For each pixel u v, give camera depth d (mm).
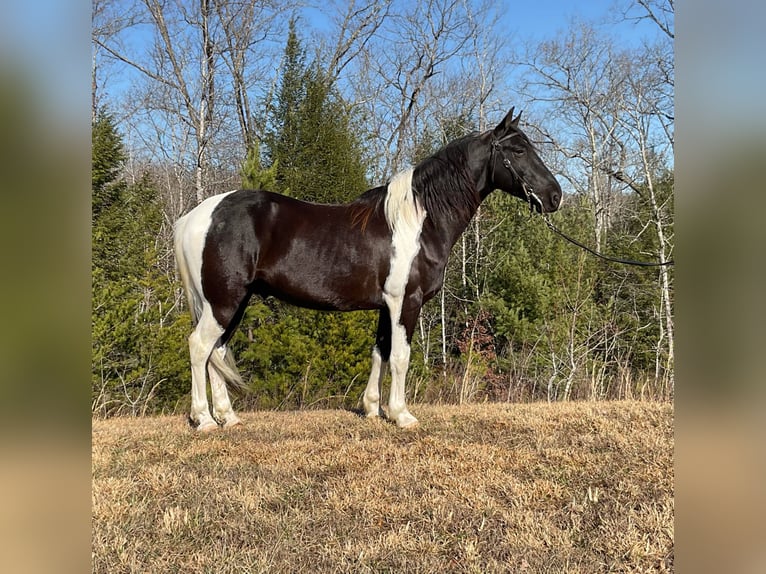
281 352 8180
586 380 9648
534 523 2488
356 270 4133
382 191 4297
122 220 11102
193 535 2391
